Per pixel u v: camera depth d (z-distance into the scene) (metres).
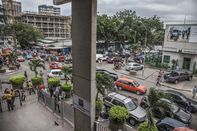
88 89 9.54
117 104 14.21
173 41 31.92
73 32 10.04
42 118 12.12
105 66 37.69
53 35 105.31
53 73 25.14
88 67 9.30
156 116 13.67
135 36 51.94
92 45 9.00
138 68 33.59
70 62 39.06
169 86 24.34
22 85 20.23
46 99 14.12
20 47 66.06
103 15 51.91
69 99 17.17
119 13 55.41
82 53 9.58
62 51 54.22
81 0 9.14
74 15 9.79
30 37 63.06
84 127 10.26
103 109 14.77
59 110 12.95
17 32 61.78
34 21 97.81
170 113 13.32
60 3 10.94
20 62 40.97
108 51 53.88
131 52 51.16
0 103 13.18
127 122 13.24
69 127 11.02
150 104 10.22
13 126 10.98
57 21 106.00
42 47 58.97
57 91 16.03
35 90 19.14
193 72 30.31
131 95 20.09
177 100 16.25
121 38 53.56
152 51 46.44
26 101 15.52
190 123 13.28
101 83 12.88
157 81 24.66
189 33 29.61
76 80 10.37
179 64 32.03
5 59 38.88
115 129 10.86
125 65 36.66
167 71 32.06
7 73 29.28
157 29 59.00
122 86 21.70
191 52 29.55
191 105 15.67
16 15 101.56
